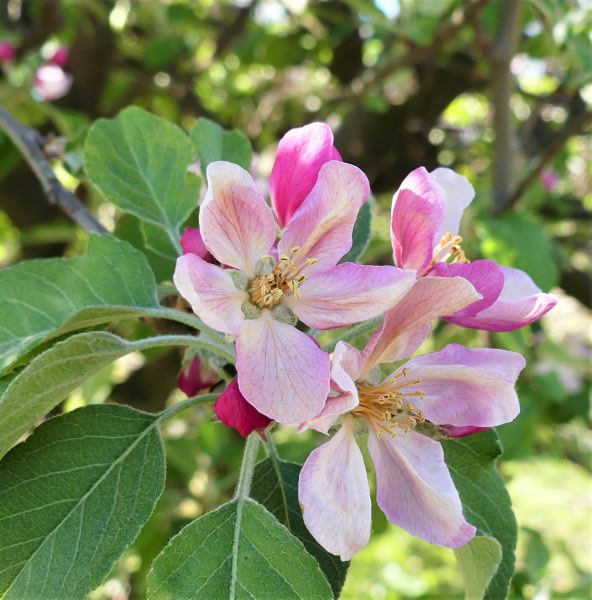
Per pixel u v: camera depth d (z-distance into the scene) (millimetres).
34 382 132
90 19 495
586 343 527
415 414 146
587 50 338
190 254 132
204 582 134
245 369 133
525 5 427
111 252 159
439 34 371
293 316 144
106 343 139
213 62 545
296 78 586
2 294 149
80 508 143
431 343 417
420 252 143
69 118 375
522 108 601
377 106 443
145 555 351
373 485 250
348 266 141
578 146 682
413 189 140
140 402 398
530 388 483
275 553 137
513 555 166
